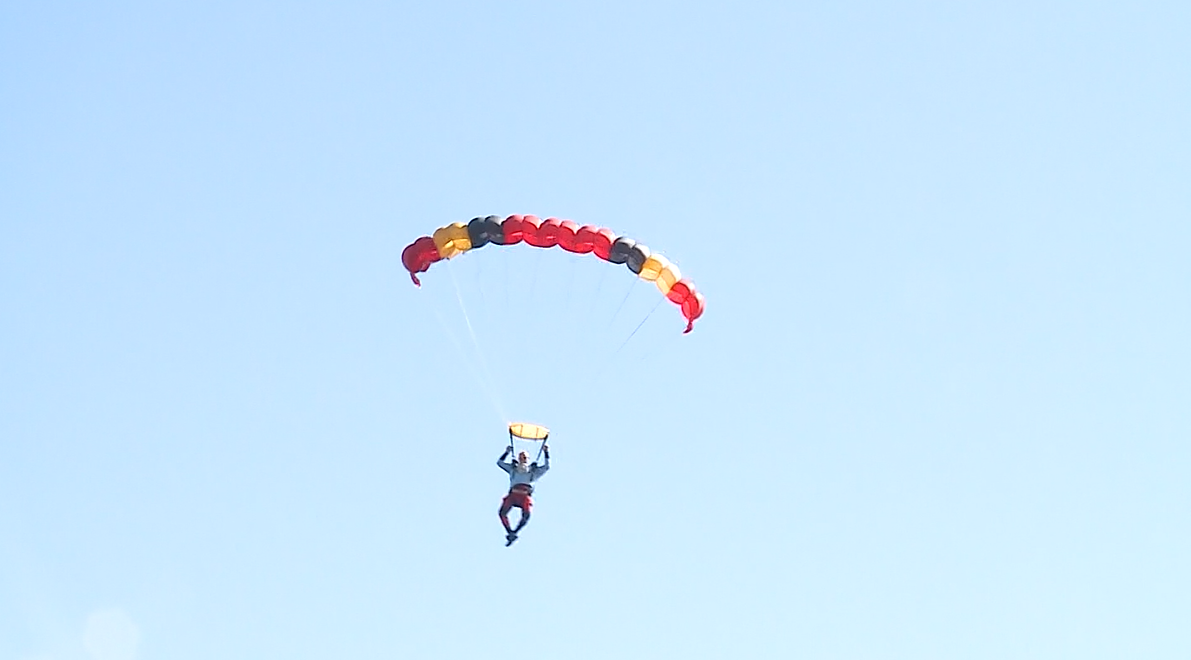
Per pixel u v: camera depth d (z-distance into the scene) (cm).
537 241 5131
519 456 4931
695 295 5191
